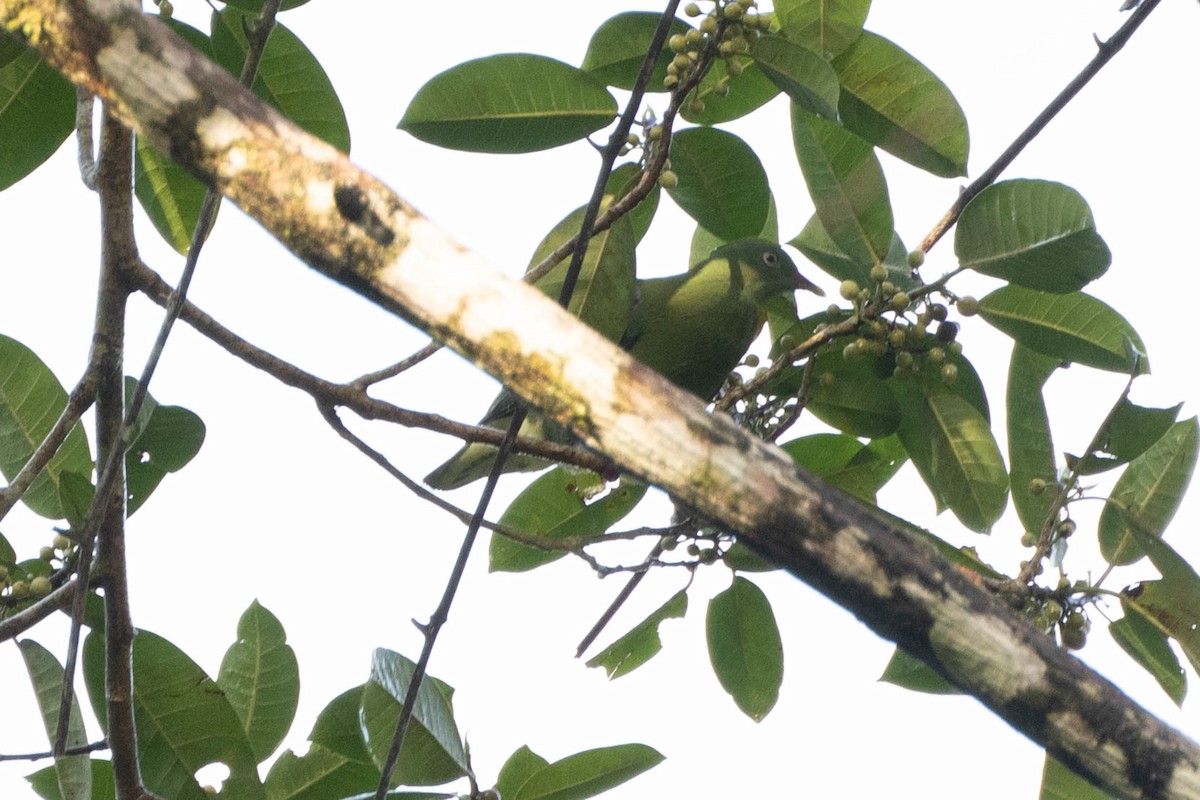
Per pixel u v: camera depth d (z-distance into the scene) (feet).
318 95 22.04
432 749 19.43
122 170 18.33
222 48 21.56
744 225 24.90
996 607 11.10
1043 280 21.35
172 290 19.15
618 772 20.93
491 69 22.22
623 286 20.99
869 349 22.66
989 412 24.12
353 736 22.31
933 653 11.01
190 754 20.80
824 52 22.66
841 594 10.94
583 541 21.39
